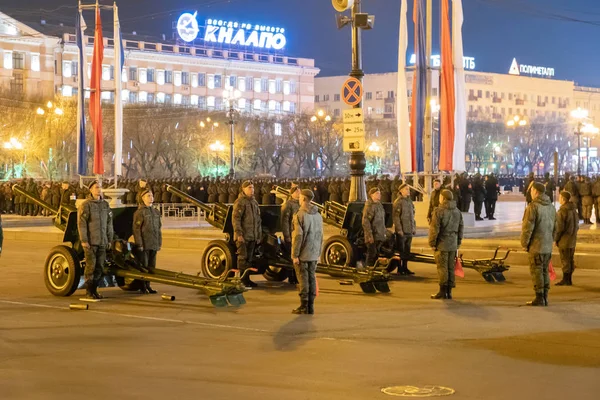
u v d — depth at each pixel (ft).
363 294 49.03
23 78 366.84
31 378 27.84
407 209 58.75
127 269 47.65
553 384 27.04
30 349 32.68
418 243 77.46
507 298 47.16
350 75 65.92
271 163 305.53
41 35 369.71
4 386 26.73
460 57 92.84
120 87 109.50
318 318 40.01
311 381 27.48
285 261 53.31
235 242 52.54
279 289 52.26
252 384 27.07
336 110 495.82
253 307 44.04
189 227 106.63
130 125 277.23
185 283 44.60
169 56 416.46
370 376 28.17
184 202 141.49
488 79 481.05
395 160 356.59
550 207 44.11
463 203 109.29
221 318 40.24
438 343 33.78
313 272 41.52
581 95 543.80
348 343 33.81
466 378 27.89
